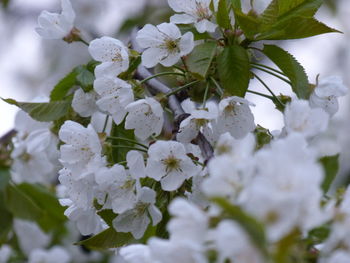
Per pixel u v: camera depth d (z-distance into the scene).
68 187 0.89
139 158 0.87
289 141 0.74
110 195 0.88
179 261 0.74
